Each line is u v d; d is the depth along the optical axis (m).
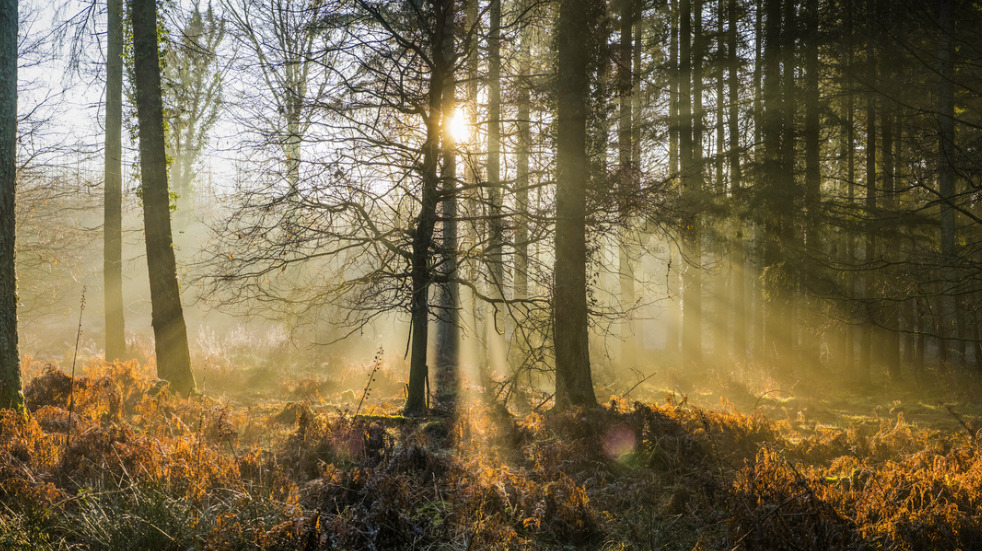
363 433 6.38
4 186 6.62
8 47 6.68
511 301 9.82
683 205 12.53
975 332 15.90
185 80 15.23
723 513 4.96
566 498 5.02
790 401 13.05
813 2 15.89
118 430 5.61
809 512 4.14
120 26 14.80
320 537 3.98
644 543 4.65
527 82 9.96
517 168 11.01
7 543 3.70
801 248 15.66
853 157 20.36
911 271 11.38
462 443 7.15
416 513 4.74
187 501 4.40
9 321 6.65
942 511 4.47
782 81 16.38
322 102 9.23
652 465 6.58
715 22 19.66
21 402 6.70
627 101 18.31
